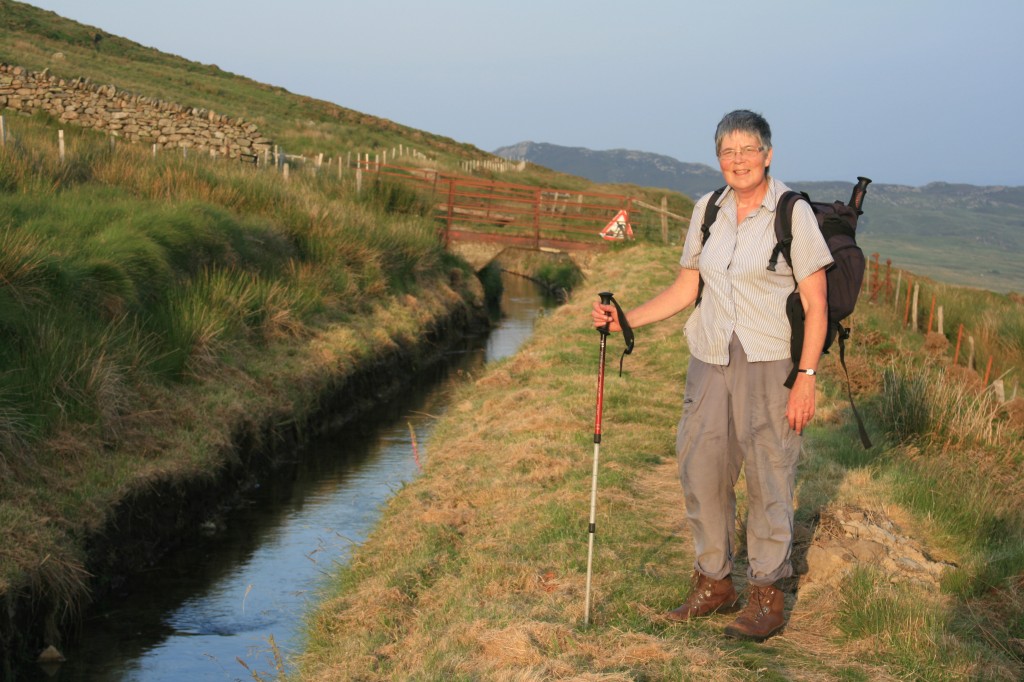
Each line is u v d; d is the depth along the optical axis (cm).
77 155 1730
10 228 1095
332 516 974
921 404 895
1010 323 1705
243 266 1530
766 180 415
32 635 676
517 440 891
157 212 1425
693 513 448
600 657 421
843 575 494
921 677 404
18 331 934
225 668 650
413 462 1195
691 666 401
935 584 503
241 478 1067
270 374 1291
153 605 764
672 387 1098
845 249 404
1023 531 590
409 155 5072
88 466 862
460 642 472
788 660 420
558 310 1902
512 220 3180
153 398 1041
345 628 584
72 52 5797
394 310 1891
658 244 2809
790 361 411
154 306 1216
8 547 689
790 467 423
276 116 5512
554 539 610
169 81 5672
